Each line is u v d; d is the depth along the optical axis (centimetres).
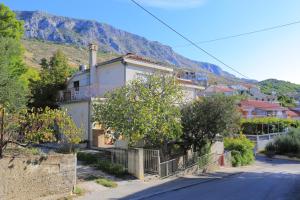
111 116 1911
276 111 7156
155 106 1931
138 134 1842
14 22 2784
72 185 1284
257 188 1670
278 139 4484
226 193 1478
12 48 2038
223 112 2350
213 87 7444
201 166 2403
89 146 2473
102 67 2980
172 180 1853
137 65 2823
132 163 1778
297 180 2119
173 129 2016
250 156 3531
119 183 1597
